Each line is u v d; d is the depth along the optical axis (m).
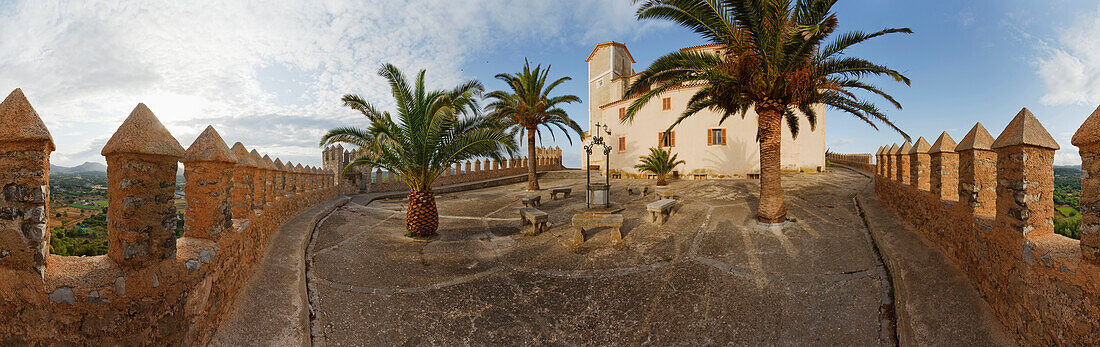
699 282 6.84
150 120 3.45
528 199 13.81
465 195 20.00
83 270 3.18
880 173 12.30
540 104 20.91
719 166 23.08
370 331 5.32
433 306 6.15
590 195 13.30
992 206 5.53
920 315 5.04
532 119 20.92
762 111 10.12
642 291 6.70
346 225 11.41
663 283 6.91
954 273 5.84
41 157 3.07
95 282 3.12
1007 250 4.51
